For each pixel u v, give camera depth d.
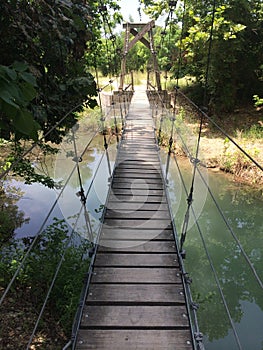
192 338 1.54
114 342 1.52
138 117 5.77
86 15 2.03
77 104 2.14
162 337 1.55
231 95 7.51
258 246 3.54
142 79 12.92
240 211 4.24
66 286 2.27
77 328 1.57
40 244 2.97
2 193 4.42
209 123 7.18
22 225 3.68
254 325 2.49
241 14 6.82
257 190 4.69
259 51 7.23
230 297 2.78
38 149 4.05
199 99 8.40
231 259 3.30
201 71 7.37
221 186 4.87
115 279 1.92
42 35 1.78
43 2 1.67
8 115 0.95
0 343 1.99
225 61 6.80
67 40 1.85
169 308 1.72
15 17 1.59
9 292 2.38
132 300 1.76
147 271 1.99
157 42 11.16
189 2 7.01
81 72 2.21
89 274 1.92
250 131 6.44
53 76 2.05
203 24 6.51
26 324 2.15
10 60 1.72
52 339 2.06
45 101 1.94
